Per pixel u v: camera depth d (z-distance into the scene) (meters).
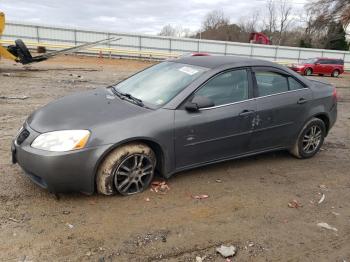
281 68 5.38
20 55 14.53
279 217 3.99
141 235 3.47
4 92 10.77
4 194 4.03
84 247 3.24
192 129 4.38
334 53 44.53
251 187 4.68
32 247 3.19
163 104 4.35
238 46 40.78
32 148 3.78
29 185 4.27
